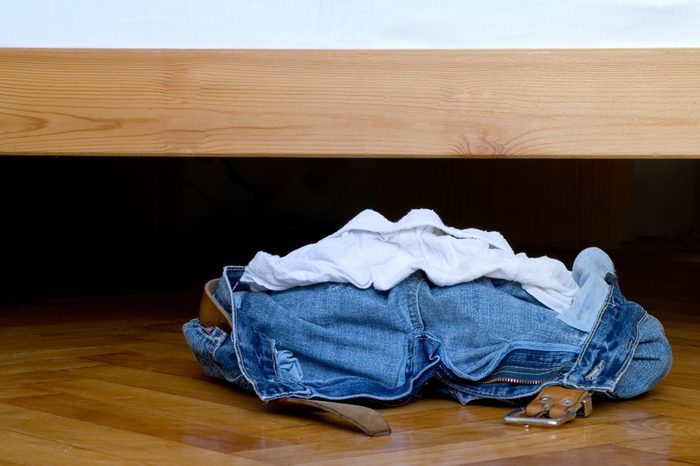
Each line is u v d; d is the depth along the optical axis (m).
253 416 0.98
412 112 1.21
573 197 2.67
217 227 2.83
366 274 1.06
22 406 1.02
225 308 1.10
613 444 0.88
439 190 2.79
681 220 3.06
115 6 1.24
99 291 1.91
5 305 1.74
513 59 1.19
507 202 2.72
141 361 1.26
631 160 2.82
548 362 1.02
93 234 2.71
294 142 1.22
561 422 0.94
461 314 1.04
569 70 1.19
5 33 1.25
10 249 2.52
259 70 1.22
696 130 1.18
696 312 1.70
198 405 1.02
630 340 1.03
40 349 1.34
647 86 1.18
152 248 2.56
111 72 1.24
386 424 0.91
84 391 1.09
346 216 2.96
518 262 1.06
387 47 1.21
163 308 1.71
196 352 1.13
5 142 1.26
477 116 1.20
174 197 2.76
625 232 2.94
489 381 1.03
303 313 1.07
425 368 1.02
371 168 2.95
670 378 1.18
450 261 1.05
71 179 2.68
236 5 1.22
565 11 1.19
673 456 0.84
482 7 1.20
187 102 1.23
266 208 2.87
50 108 1.25
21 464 0.81
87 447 0.86
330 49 1.21
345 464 0.81
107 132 1.25
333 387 1.01
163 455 0.84
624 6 1.19
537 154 1.20
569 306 1.07
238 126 1.23
